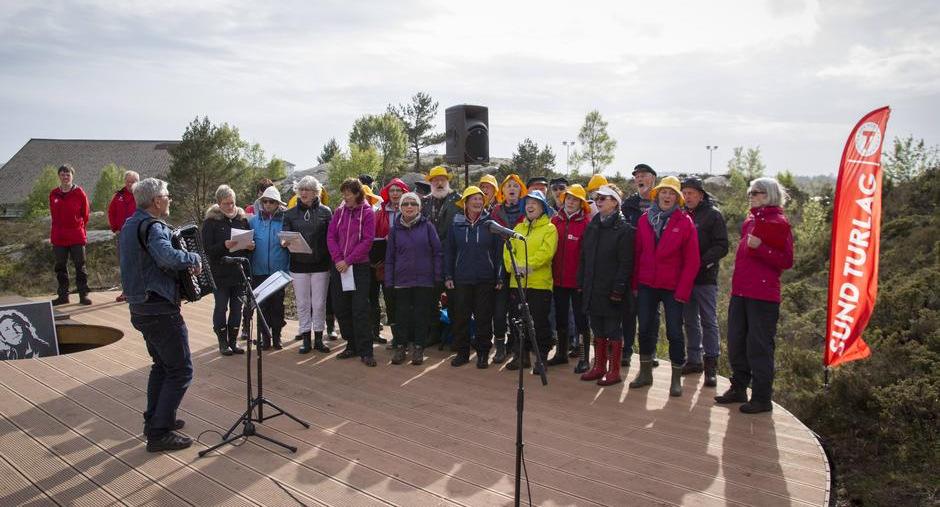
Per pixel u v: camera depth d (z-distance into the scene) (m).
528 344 6.26
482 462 4.14
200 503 3.56
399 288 6.42
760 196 5.02
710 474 4.00
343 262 6.27
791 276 13.37
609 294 5.70
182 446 4.32
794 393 6.55
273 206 6.73
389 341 7.58
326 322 7.57
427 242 6.38
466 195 6.19
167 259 3.99
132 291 4.09
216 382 5.86
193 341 7.42
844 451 5.71
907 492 4.97
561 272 6.25
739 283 5.17
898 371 6.26
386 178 35.12
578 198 6.11
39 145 61.56
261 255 6.78
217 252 6.60
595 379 5.98
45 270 16.80
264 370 6.27
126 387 5.70
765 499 3.66
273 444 4.42
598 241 5.72
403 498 3.63
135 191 4.08
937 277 8.18
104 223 29.30
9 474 3.93
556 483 3.85
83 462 4.11
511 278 6.29
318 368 6.36
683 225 5.36
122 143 62.34
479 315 6.33
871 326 7.64
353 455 4.24
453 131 7.66
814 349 8.07
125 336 7.62
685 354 6.03
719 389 5.78
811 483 3.88
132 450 4.30
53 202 9.23
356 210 6.40
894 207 13.29
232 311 6.79
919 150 14.41
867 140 5.23
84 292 9.48
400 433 4.64
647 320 5.66
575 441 4.52
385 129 35.84
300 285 6.79
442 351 7.10
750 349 5.13
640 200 6.46
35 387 5.68
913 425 5.62
